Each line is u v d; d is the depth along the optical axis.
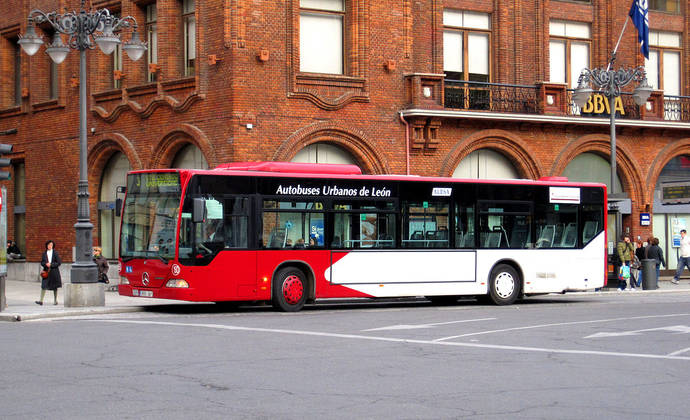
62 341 16.77
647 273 34.19
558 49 36.12
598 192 28.14
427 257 25.33
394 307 25.94
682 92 39.06
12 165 39.16
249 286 23.12
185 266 22.56
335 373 13.06
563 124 34.84
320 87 30.62
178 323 20.36
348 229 24.42
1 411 10.24
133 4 32.78
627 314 22.89
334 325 19.97
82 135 23.81
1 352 15.20
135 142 32.69
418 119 31.95
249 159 29.31
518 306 26.17
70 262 35.47
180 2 31.47
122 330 18.75
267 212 23.47
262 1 29.62
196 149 31.11
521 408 10.52
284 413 10.16
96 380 12.37
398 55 32.06
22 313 21.81
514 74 34.62
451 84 33.19
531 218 26.98
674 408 10.58
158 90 31.52
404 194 25.12
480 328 19.36
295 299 23.78
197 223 22.64
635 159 37.00
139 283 23.36
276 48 29.89
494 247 26.33
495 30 34.38
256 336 17.72
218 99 29.64
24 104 37.62
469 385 12.09
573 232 27.67
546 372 13.25
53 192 36.34
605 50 36.88
